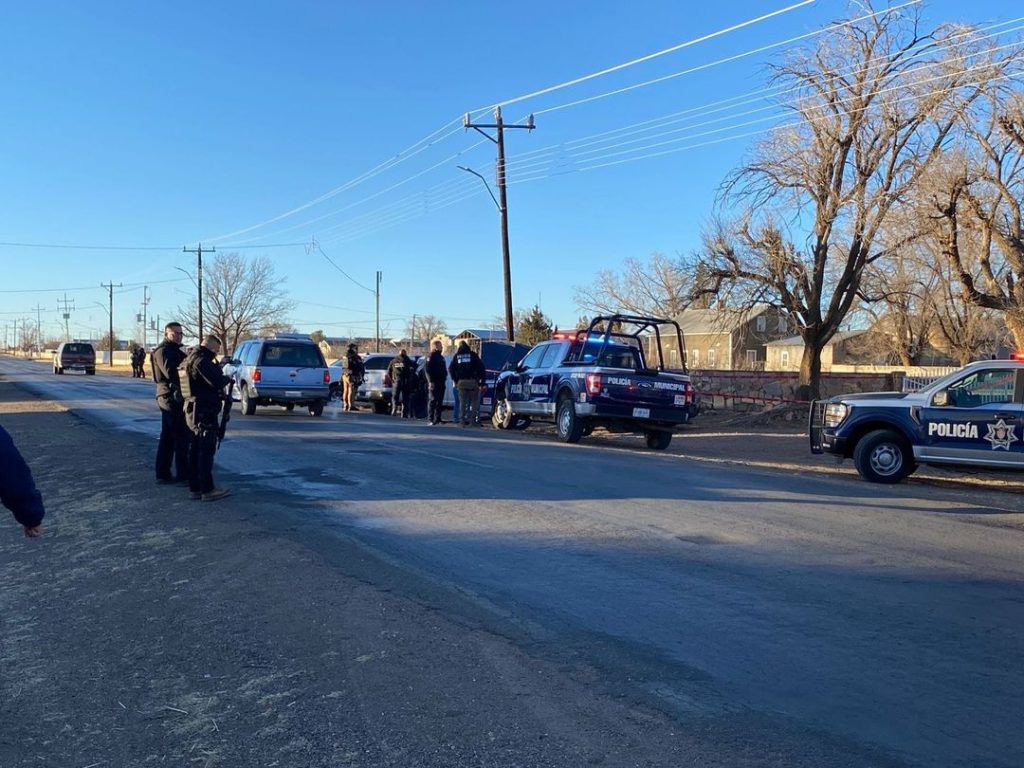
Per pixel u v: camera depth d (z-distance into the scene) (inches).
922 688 182.7
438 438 644.7
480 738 160.1
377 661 197.8
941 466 489.1
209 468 382.3
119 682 190.9
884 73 895.7
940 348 1614.2
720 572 269.6
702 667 193.3
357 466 484.4
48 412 879.1
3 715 175.8
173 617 232.2
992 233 862.5
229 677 191.5
